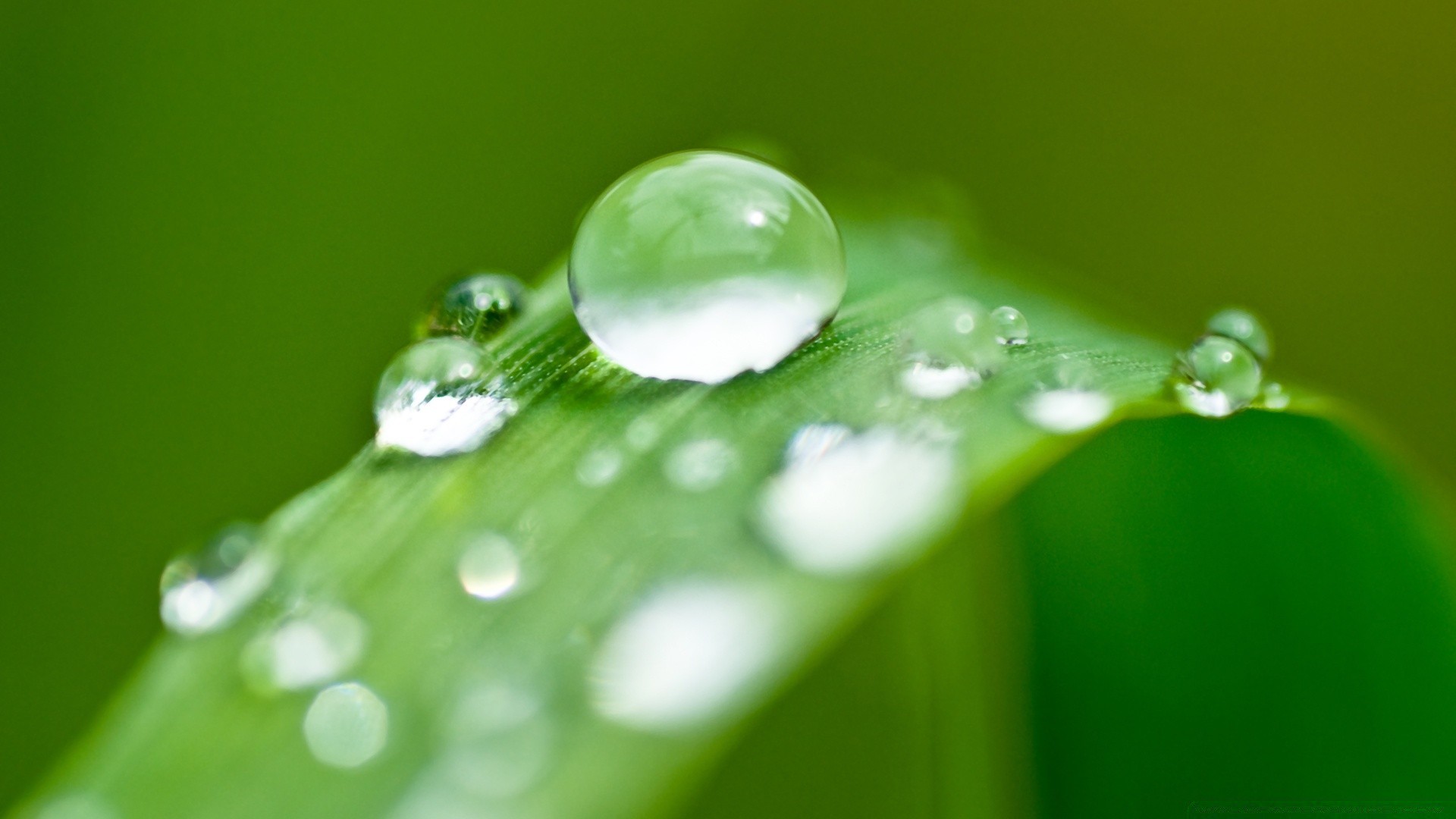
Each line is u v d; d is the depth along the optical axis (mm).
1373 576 59
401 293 92
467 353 58
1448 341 102
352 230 91
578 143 99
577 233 59
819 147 104
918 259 68
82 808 53
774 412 56
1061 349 58
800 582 52
